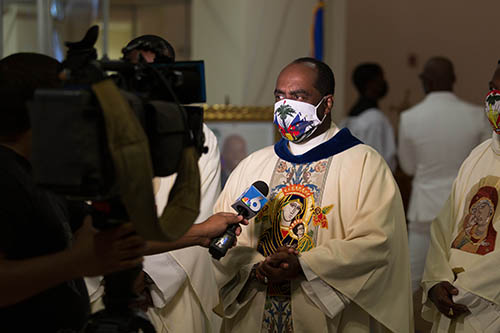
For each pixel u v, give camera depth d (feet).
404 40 26.84
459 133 17.06
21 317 5.90
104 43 18.02
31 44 16.88
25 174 6.06
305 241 8.79
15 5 16.74
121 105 4.94
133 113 5.06
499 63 9.20
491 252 9.02
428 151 17.21
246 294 9.02
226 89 27.48
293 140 9.19
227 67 27.48
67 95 4.89
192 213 5.60
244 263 8.94
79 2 17.67
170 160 5.57
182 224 5.47
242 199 8.32
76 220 7.07
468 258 9.29
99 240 5.34
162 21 34.45
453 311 9.19
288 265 8.38
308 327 8.55
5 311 5.86
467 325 9.12
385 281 8.65
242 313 9.11
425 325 15.62
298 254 8.48
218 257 7.66
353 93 26.18
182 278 9.68
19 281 5.32
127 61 5.88
